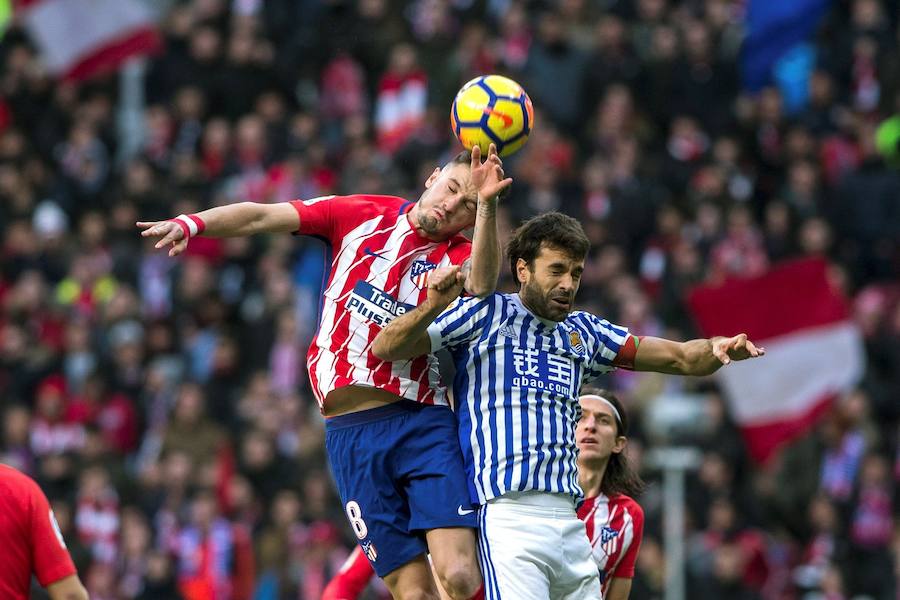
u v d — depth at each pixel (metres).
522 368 15.69
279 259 39.91
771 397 32.31
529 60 42.34
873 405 35.84
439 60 43.62
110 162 45.56
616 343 16.19
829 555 32.56
